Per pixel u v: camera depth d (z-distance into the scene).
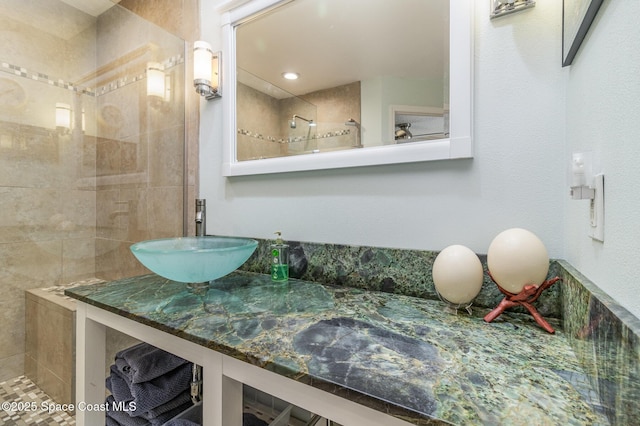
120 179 1.83
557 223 0.70
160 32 1.60
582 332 0.48
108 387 0.95
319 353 0.53
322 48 1.09
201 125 1.41
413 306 0.78
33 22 1.75
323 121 1.08
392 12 0.96
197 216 1.27
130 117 1.77
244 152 1.26
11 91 1.69
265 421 1.07
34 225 1.76
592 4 0.47
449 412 0.37
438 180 0.84
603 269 0.45
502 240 0.66
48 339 1.53
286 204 1.14
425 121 0.88
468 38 0.79
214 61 1.33
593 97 0.50
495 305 0.75
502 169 0.76
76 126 1.93
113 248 1.88
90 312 0.90
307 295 0.88
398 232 0.91
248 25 1.25
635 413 0.29
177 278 0.88
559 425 0.35
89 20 1.97
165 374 0.97
